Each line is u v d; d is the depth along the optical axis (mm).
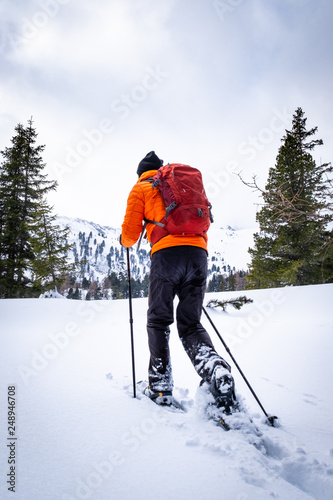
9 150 23688
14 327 4781
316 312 7031
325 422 1862
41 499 959
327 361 3293
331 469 1243
